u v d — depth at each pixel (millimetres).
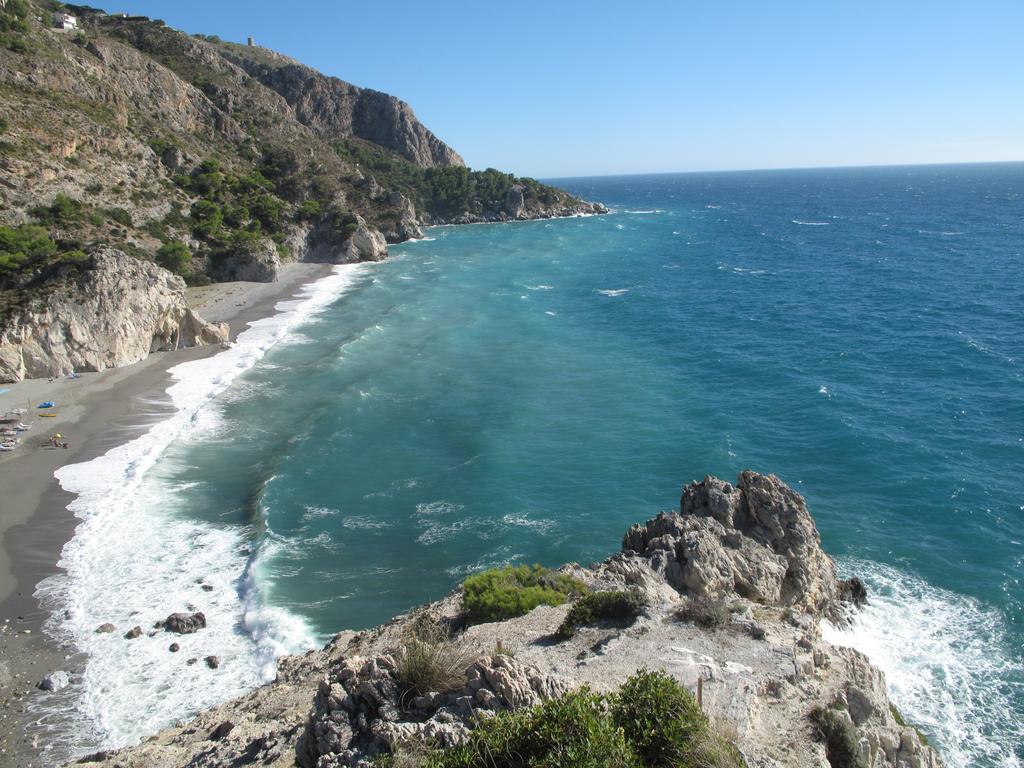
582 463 49438
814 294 103938
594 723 12586
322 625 32250
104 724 26453
